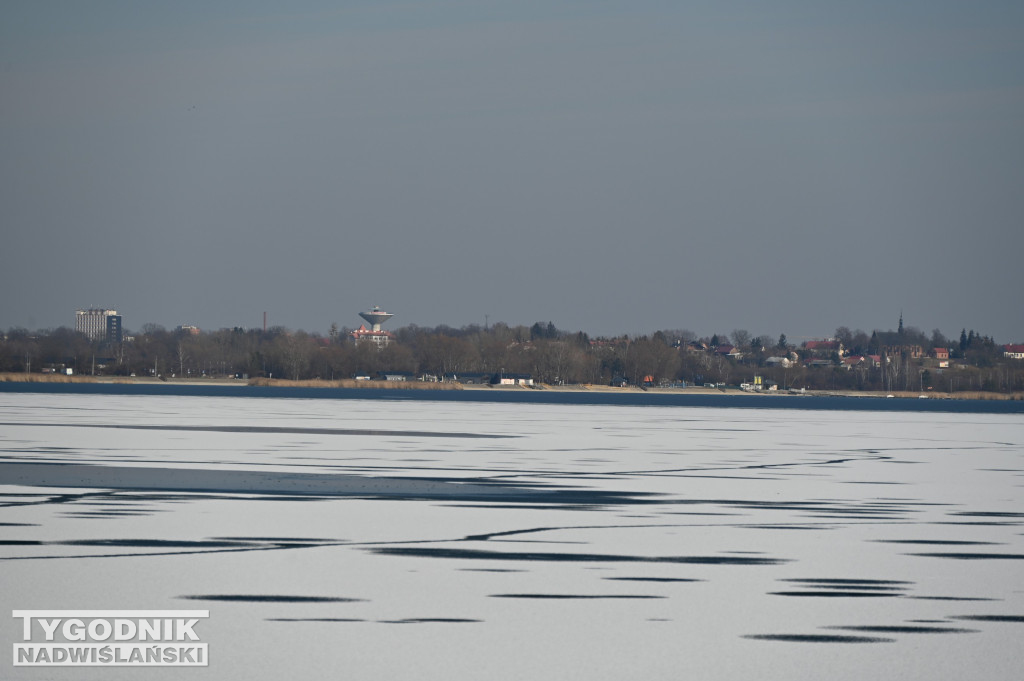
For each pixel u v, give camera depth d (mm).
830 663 45969
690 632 50938
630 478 124062
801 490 111375
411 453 161000
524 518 88625
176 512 89188
